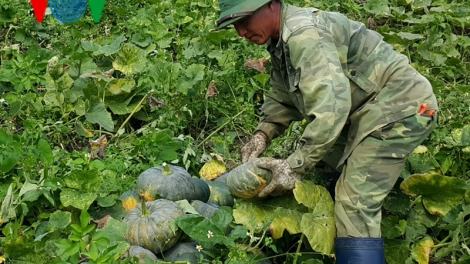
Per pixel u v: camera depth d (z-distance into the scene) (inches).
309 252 141.2
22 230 144.9
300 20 129.2
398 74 136.2
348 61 135.0
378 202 133.0
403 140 132.8
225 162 188.1
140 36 237.3
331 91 124.5
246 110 205.2
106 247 119.6
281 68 140.3
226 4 131.8
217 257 130.8
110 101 201.2
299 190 133.3
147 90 205.6
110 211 150.3
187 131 205.2
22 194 144.9
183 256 133.4
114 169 166.9
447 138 173.6
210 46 231.3
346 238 132.2
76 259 122.0
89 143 192.4
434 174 148.3
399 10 279.6
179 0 273.0
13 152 154.7
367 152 133.6
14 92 202.8
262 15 132.0
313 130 125.8
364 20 276.4
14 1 255.3
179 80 202.4
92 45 223.8
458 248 149.5
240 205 141.2
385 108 134.0
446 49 247.9
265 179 133.9
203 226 129.2
